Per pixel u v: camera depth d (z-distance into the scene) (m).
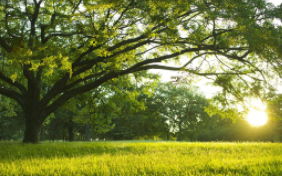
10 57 9.07
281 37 10.50
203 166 5.45
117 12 12.25
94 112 20.66
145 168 5.35
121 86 19.75
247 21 10.38
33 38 10.11
